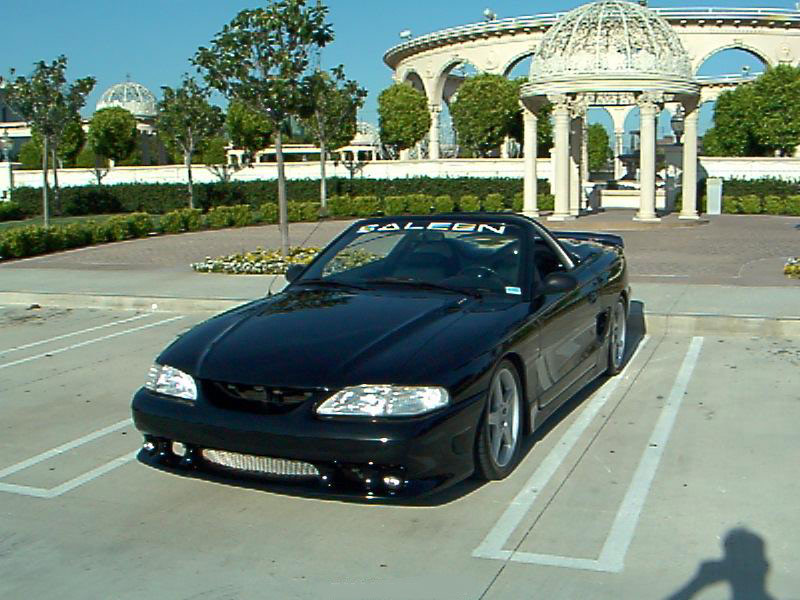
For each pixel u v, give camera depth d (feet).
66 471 17.99
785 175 115.03
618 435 19.33
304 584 12.65
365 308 17.57
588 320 21.63
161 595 12.44
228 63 51.44
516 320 17.25
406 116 166.81
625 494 15.83
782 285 39.70
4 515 15.64
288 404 14.55
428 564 13.17
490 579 12.64
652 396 22.59
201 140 132.98
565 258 21.98
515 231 20.58
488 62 192.65
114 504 16.05
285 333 16.35
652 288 38.78
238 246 71.00
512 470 17.07
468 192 118.93
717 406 21.44
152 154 215.51
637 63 80.02
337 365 14.80
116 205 136.77
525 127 89.66
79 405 23.25
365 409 14.12
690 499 15.49
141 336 33.06
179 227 88.48
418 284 19.11
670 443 18.67
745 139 146.51
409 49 207.10
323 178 114.21
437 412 14.30
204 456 15.26
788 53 184.44
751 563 12.91
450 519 14.84
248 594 12.39
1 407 23.22
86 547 14.17
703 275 45.01
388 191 123.75
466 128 151.33
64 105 91.81
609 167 244.42
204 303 38.55
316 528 14.64
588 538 13.97
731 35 183.52
